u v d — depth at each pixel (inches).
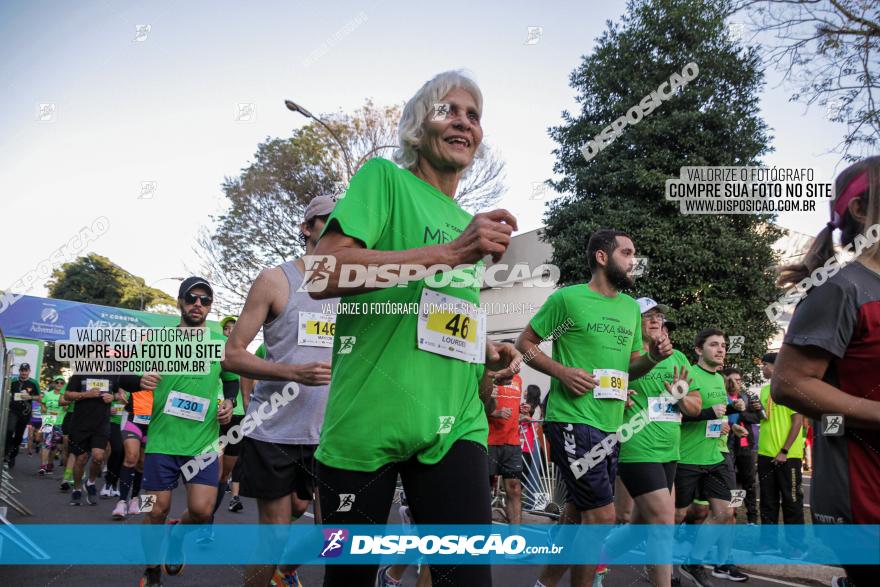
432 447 72.7
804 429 218.7
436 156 80.7
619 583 166.9
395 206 74.2
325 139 379.2
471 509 71.9
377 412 70.8
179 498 304.3
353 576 72.2
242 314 126.0
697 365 188.9
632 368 149.1
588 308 137.8
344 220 69.8
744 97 370.3
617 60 393.4
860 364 63.8
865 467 62.8
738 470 241.0
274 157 348.2
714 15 353.7
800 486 216.2
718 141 367.6
